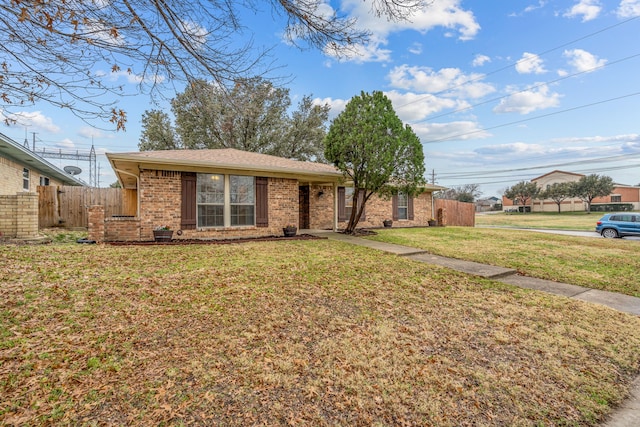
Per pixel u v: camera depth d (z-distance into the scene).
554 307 4.60
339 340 3.31
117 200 13.85
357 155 10.98
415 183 11.45
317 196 13.89
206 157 10.08
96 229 8.24
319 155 25.33
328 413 2.21
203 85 3.67
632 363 3.08
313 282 5.32
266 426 2.05
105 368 2.64
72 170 20.53
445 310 4.33
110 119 3.29
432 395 2.46
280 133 23.42
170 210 9.31
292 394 2.40
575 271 6.93
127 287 4.61
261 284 5.09
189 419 2.09
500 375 2.77
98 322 3.49
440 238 11.21
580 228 19.95
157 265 5.95
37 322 3.39
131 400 2.26
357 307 4.30
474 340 3.45
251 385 2.49
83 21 2.75
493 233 13.00
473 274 6.31
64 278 4.79
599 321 4.12
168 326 3.48
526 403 2.41
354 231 12.03
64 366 2.64
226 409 2.21
